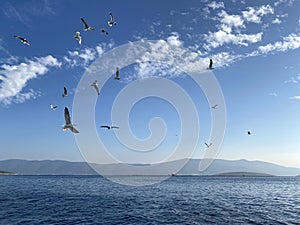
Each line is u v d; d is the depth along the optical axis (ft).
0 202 138.00
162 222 92.84
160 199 158.10
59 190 220.02
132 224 89.81
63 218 98.22
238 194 207.82
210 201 152.66
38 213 106.93
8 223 90.07
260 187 320.29
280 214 111.65
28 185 288.51
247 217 103.24
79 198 159.94
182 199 159.84
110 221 94.02
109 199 155.84
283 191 255.91
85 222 92.43
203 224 90.17
